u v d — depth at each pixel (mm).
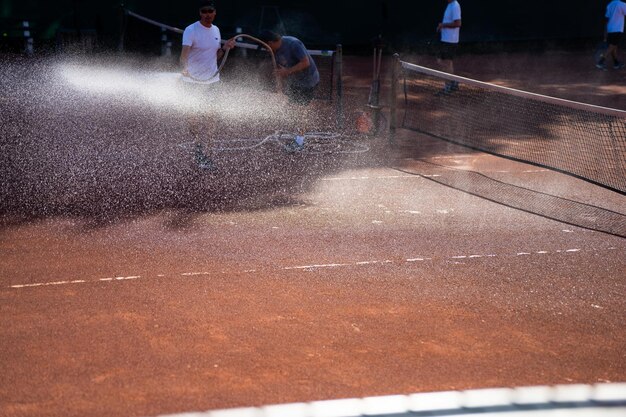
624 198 8164
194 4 19375
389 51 20875
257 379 4027
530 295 5367
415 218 7238
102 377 4020
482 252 6289
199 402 3770
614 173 9258
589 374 4195
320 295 5262
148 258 5934
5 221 6777
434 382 4039
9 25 18484
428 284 5527
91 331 4594
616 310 5141
